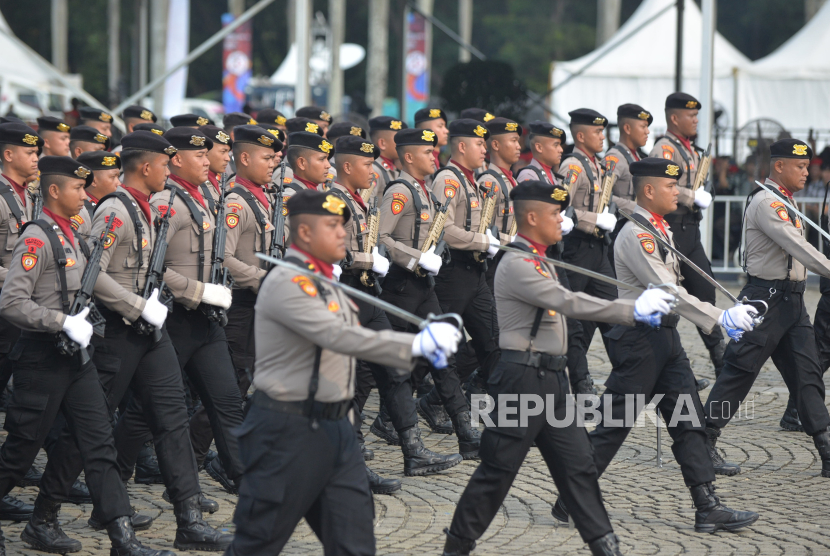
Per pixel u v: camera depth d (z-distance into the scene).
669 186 24.36
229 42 134.88
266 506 16.66
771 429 32.19
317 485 16.88
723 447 30.16
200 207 24.84
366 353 16.36
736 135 69.69
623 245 24.12
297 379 16.81
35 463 28.42
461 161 31.56
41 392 20.84
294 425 16.73
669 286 21.77
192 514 22.03
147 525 23.42
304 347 16.83
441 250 29.44
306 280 16.73
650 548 21.86
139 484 27.11
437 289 31.02
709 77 58.06
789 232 27.20
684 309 23.08
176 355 23.09
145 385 22.38
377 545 22.02
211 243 24.70
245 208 26.84
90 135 33.94
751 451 29.73
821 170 60.62
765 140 65.50
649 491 26.06
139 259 22.50
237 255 27.08
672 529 23.14
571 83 84.56
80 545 22.03
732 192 63.41
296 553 21.59
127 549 20.94
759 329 27.41
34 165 27.81
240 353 27.52
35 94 102.62
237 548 16.83
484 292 31.61
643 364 23.23
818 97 84.50
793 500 25.25
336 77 144.50
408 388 28.12
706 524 22.84
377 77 152.00
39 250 20.86
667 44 85.69
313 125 30.33
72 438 21.50
